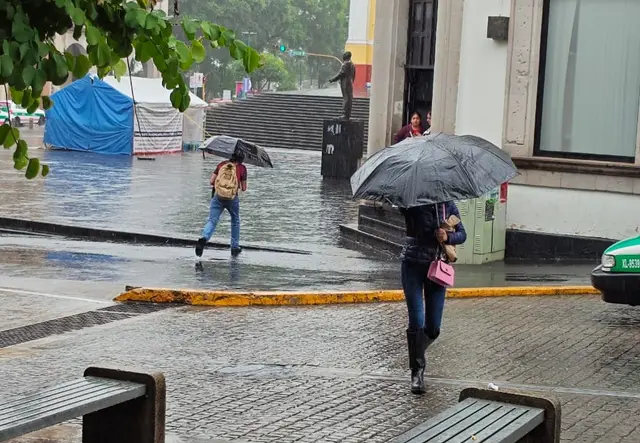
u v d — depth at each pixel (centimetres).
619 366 1040
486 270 1664
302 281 1566
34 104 495
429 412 866
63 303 1401
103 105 4197
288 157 4491
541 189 1781
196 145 4606
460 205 1705
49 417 529
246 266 1730
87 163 3706
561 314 1309
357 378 983
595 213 1748
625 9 1734
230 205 1845
